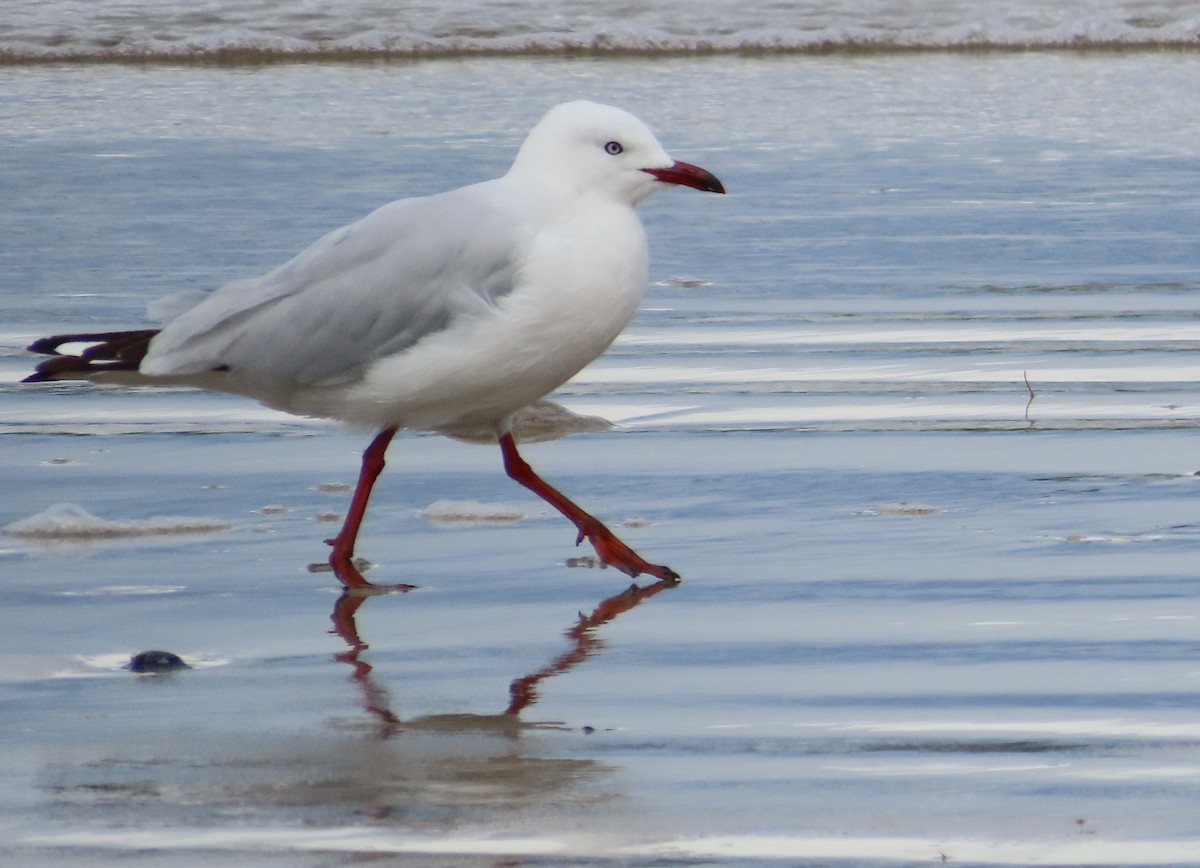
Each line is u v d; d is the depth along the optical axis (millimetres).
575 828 6984
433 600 10188
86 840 6895
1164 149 25891
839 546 10953
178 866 6660
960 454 12836
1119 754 7684
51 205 22109
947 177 23875
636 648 9297
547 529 11539
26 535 11359
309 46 36281
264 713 8383
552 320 10391
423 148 25672
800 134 27266
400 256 10500
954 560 10609
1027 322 16578
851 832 6945
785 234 20578
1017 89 31500
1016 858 6719
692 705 8422
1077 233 20344
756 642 9320
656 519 11617
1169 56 35531
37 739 8023
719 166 24750
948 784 7398
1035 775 7473
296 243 19844
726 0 39844
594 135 10516
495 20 38219
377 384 10641
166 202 22203
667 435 13492
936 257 19297
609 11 38906
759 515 11625
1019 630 9359
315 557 11000
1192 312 16812
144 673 8984
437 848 6801
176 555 11016
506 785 7434
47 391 14891
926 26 38250
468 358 10445
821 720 8172
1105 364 15148
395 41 36688
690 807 7188
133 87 31719
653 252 19797
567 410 14047
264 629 9695
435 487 12414
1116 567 10375
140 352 10938
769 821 7051
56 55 35344
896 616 9656
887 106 29844
